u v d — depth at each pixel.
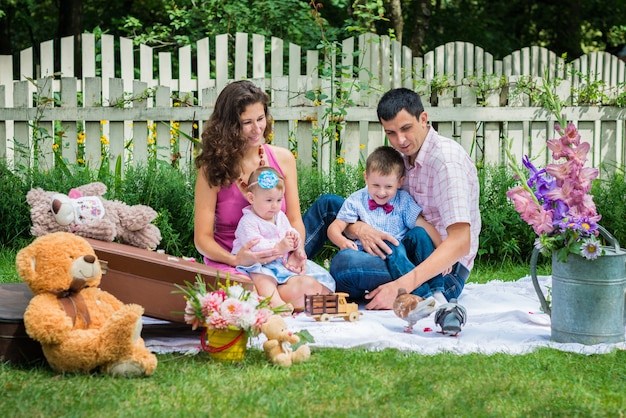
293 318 4.74
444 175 5.11
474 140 8.19
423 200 5.32
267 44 11.78
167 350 4.06
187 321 3.85
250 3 12.36
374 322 4.57
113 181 7.31
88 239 4.19
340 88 8.17
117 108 8.20
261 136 5.05
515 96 8.31
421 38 14.48
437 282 5.12
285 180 5.21
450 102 8.31
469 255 5.42
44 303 3.57
